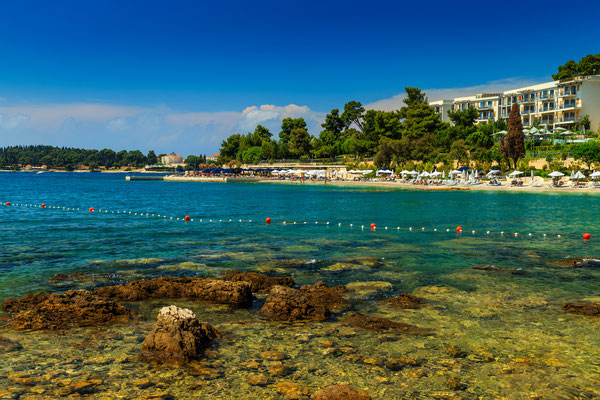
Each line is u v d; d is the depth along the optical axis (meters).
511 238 28.30
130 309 13.73
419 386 9.06
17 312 13.20
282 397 8.61
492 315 13.30
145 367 9.84
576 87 111.25
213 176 151.62
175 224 35.34
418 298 15.02
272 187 104.12
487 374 9.56
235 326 12.45
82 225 34.06
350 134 162.88
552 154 85.69
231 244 25.86
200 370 9.72
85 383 9.09
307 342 11.27
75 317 12.68
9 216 40.31
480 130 111.69
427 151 112.25
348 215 42.56
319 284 15.85
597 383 9.19
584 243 26.27
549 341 11.30
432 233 30.77
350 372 9.65
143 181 151.62
